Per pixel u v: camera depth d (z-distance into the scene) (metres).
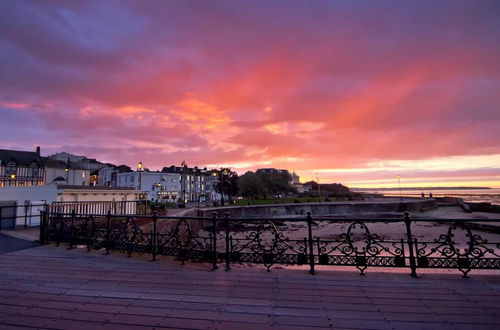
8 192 14.34
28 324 3.15
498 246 4.62
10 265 5.64
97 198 21.78
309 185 168.50
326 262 5.01
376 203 52.66
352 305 3.61
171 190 79.12
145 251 6.06
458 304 3.60
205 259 5.39
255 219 5.36
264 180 83.88
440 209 58.78
